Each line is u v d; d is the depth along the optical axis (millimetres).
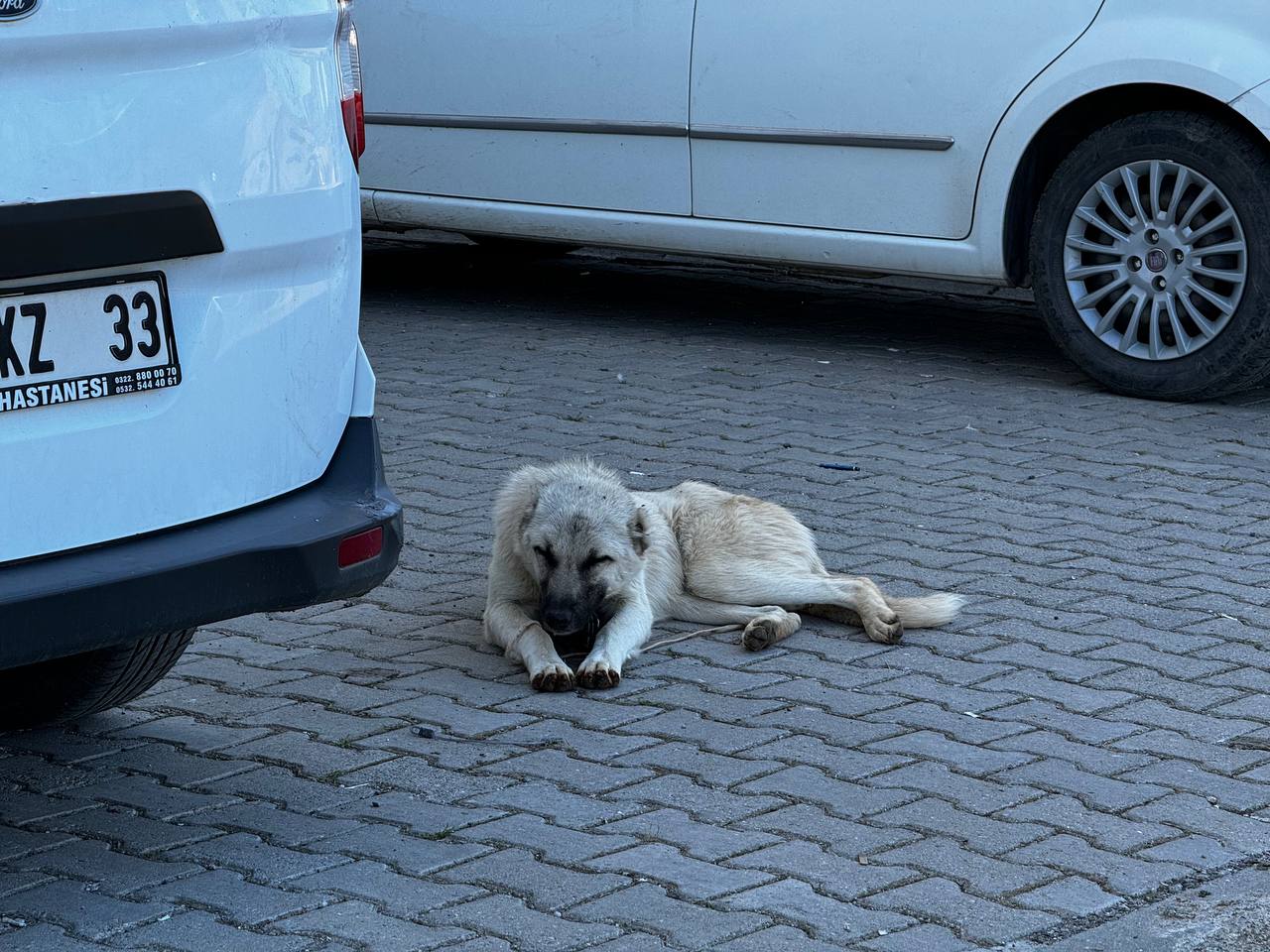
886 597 5711
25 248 4016
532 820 4996
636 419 6906
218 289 4434
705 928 4352
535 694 5430
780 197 7312
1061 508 6273
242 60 4430
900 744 5227
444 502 6344
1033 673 5480
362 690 5438
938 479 6453
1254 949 4301
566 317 8086
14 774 5160
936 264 7172
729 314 8125
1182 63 6781
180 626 4336
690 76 7355
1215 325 6887
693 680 5488
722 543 5770
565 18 7516
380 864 4750
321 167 4719
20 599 4016
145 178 4223
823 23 7145
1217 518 6203
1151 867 4746
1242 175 6762
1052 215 7047
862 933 4336
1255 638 5613
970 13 6984
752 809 5027
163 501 4355
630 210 7551
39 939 4328
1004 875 4684
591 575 5555
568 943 4277
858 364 7461
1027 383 7246
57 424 4129
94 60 4098
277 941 4289
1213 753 5203
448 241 9438
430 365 7449
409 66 7816
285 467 4688
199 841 4914
